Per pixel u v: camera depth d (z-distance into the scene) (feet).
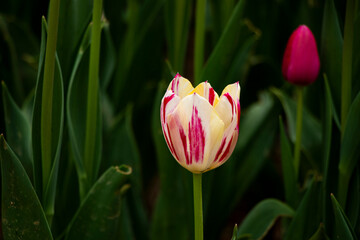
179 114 2.67
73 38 3.15
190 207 3.39
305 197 3.19
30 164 3.29
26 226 2.98
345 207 3.25
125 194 3.32
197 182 2.79
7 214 3.00
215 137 2.68
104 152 3.55
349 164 3.17
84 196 3.16
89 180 3.15
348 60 3.09
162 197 3.54
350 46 3.08
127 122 3.57
